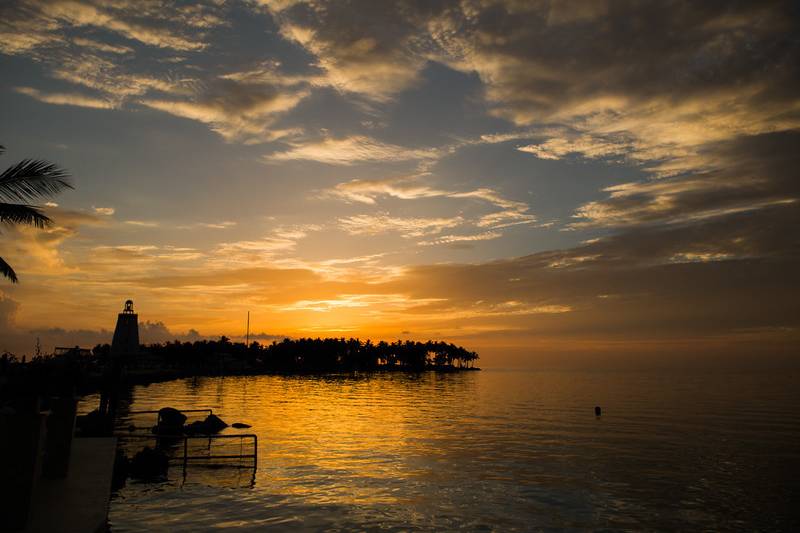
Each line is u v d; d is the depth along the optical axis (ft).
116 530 49.80
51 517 34.24
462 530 53.98
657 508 65.21
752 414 208.44
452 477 80.43
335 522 55.06
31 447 31.94
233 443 107.76
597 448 114.93
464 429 145.69
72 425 47.37
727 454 110.73
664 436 138.10
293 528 52.34
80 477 46.47
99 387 206.59
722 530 57.11
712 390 415.85
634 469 90.79
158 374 390.21
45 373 121.80
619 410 221.46
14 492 31.14
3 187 61.52
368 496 66.95
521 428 150.61
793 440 133.18
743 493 74.33
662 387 463.83
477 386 446.60
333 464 88.69
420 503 64.13
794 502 69.15
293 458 93.56
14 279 63.77
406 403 242.78
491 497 68.23
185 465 80.23
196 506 59.47
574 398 297.12
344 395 290.35
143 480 72.95
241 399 229.45
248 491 67.56
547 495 70.13
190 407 181.06
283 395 269.44
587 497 69.67
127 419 132.26
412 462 92.79
